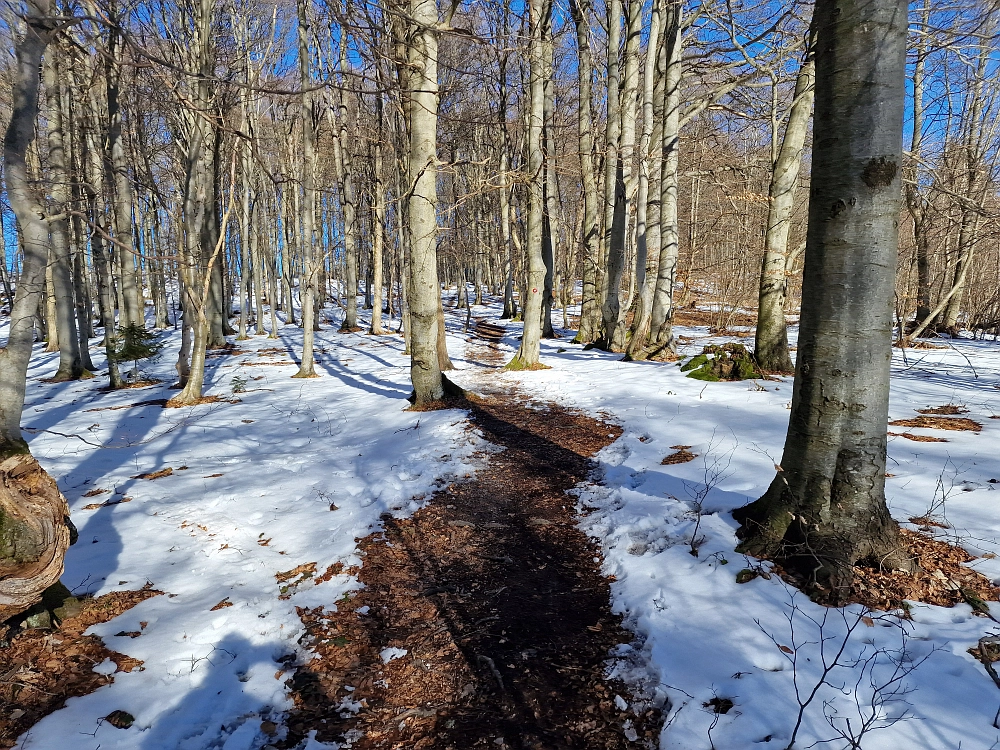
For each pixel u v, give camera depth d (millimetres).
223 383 13297
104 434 8758
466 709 2924
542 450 7035
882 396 3404
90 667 3152
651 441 6727
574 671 3141
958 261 13070
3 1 3131
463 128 17078
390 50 8531
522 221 27109
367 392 11266
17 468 3086
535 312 12367
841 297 3352
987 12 5594
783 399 8180
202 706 2904
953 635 2873
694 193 21375
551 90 18094
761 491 4848
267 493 5934
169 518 5254
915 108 15352
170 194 15188
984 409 7371
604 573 4168
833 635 2979
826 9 3188
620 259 15164
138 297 18062
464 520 5191
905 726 2361
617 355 14180
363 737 2771
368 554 4586
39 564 3059
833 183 3283
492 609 3801
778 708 2549
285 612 3764
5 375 3131
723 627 3164
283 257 27797
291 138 22031
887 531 3480
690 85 15062
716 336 18484
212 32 16297
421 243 9016
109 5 4199
